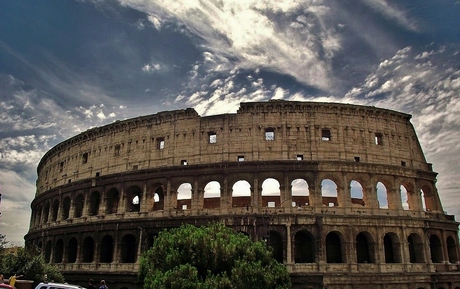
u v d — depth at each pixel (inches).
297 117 3351.4
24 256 3115.2
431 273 3117.6
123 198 3553.2
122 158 3705.7
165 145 3528.5
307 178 3186.5
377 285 2942.9
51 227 3986.2
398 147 3486.7
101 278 3341.5
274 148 3275.1
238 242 2178.9
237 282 1925.4
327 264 2952.8
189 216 3159.5
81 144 4104.3
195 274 1923.0
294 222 3029.0
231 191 3211.1
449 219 3526.1
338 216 3053.6
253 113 3376.0
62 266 3686.0
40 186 4815.5
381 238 3100.4
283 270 2182.6
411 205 3417.8
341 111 3403.1
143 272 2240.4
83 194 3853.3
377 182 3277.6
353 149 3329.2
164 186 3395.7
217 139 3383.4
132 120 3727.9
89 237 3663.9
